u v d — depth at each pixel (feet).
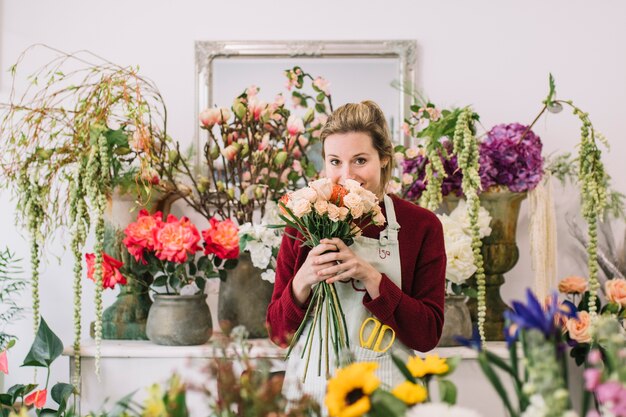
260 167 8.12
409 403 3.37
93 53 8.89
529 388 2.99
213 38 8.95
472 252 7.48
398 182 8.14
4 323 8.79
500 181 7.66
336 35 8.95
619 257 8.58
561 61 8.94
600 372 2.97
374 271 5.74
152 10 8.93
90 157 7.01
